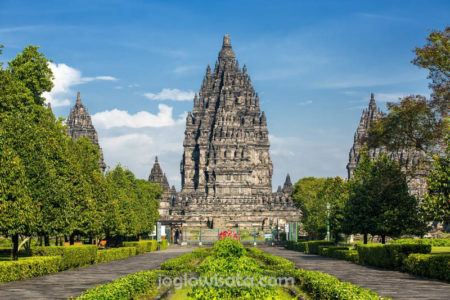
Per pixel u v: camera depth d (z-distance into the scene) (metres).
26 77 80.06
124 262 76.62
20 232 55.78
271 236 185.75
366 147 79.19
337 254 81.06
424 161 70.50
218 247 60.25
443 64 65.69
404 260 53.94
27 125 62.50
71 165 74.31
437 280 45.53
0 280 44.88
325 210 123.69
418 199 73.50
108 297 29.47
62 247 60.47
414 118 68.25
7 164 54.56
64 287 42.22
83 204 76.19
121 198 108.81
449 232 152.38
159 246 139.00
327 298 32.34
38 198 61.25
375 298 28.42
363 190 75.88
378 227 72.38
